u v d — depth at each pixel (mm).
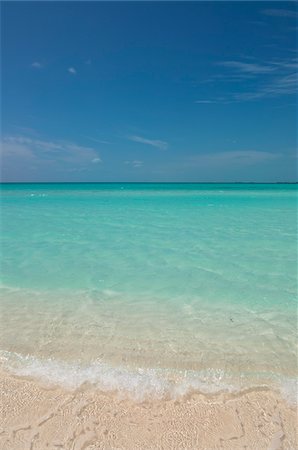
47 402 2871
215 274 6418
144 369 3363
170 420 2693
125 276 6312
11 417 2697
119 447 2439
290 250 8352
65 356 3586
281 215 16203
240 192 48062
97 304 4996
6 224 13008
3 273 6488
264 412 2781
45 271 6625
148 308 4863
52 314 4633
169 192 48531
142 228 11930
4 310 4754
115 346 3791
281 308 4852
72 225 12711
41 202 25734
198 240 9656
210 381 3186
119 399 2930
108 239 9828
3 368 3367
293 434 2549
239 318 4520
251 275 6363
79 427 2607
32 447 2424
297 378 3229
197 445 2461
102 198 31656
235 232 11055
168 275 6367
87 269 6758
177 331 4152
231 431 2584
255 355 3611
